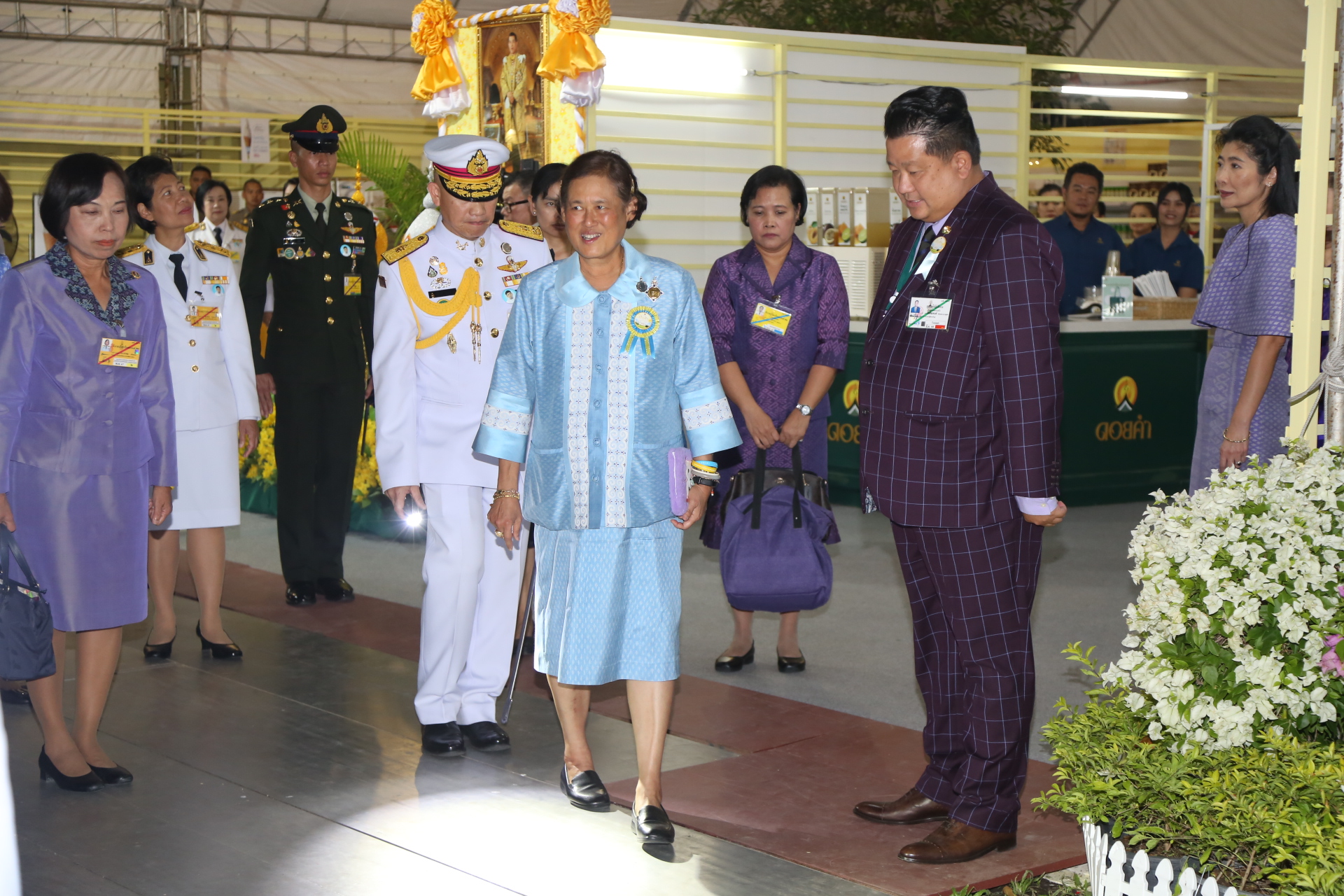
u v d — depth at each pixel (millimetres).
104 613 3803
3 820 1632
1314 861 2248
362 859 3352
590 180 3281
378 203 12953
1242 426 4191
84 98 17688
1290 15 14500
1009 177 10812
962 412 3160
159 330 3938
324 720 4504
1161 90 11250
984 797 3279
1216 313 4363
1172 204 9703
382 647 5461
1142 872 2535
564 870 3271
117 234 3701
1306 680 2553
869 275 8375
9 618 3443
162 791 3836
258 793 3822
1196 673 2645
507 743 4211
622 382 3387
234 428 5266
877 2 14133
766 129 9688
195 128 17672
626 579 3445
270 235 6105
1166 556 2730
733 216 9609
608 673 3432
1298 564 2576
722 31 9320
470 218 4023
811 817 3590
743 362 4836
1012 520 3209
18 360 3596
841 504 8867
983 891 3109
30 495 3689
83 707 3895
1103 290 8766
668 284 3430
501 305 4133
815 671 5133
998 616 3223
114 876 3250
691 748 4207
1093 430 8719
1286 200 4203
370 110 19156
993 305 3061
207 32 18047
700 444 3471
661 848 3389
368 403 6641
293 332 6121
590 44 6805
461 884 3195
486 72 8141
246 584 6621
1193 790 2484
